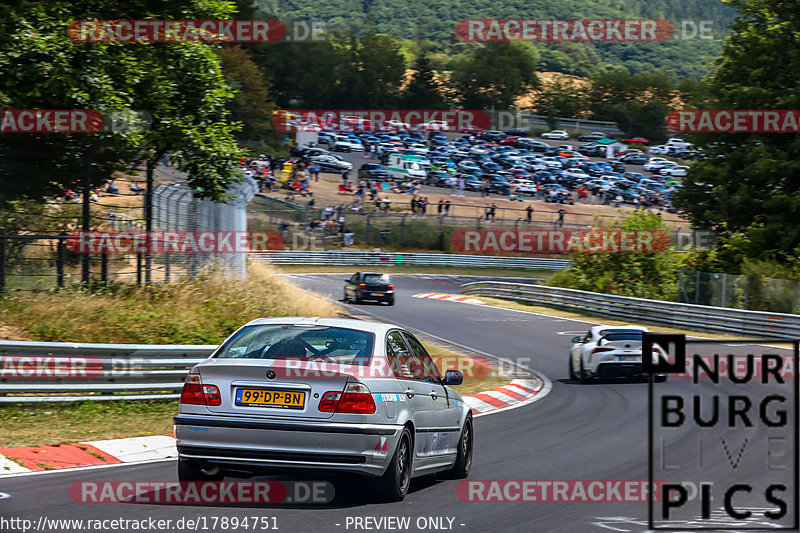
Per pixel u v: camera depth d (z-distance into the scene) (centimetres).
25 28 6575
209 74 8112
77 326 5831
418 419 2852
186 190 8625
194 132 7806
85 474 3086
